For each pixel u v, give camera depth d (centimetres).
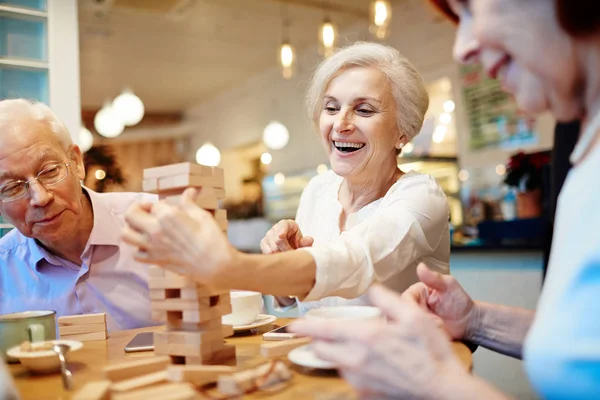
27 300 151
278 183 685
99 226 150
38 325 93
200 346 83
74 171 139
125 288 155
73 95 228
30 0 222
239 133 764
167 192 85
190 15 497
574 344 53
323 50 504
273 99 691
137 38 549
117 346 107
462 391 57
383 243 113
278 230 132
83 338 114
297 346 92
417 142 479
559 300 56
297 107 650
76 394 70
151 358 86
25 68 220
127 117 583
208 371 77
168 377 76
